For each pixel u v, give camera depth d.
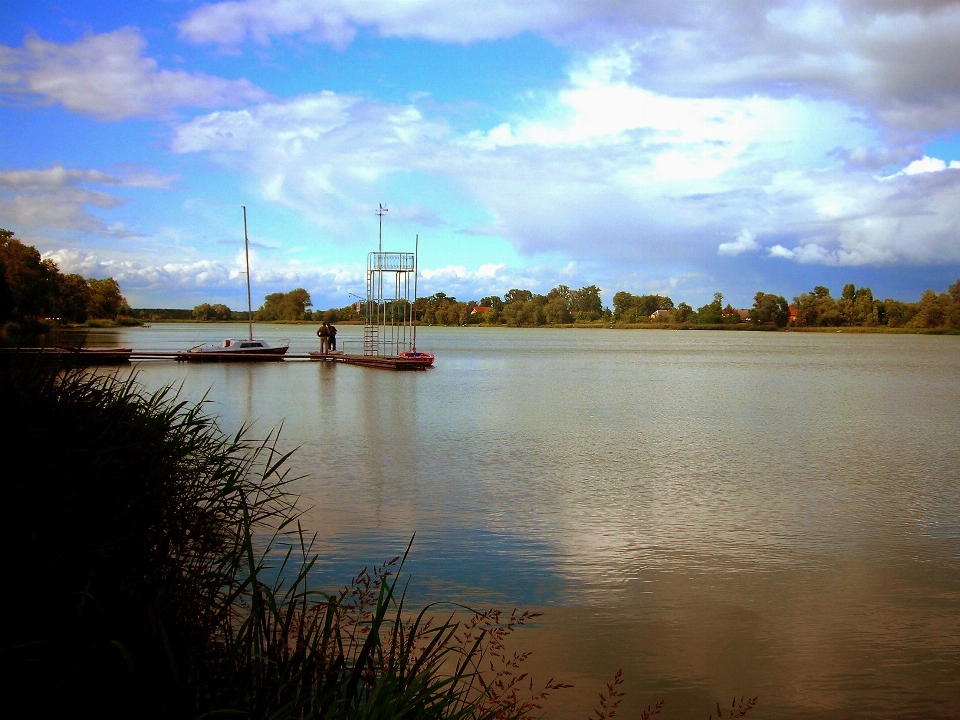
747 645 7.42
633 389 36.16
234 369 44.50
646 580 9.15
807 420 24.78
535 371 48.38
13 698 2.91
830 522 11.81
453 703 4.53
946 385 38.94
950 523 11.79
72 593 3.01
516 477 15.07
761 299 173.62
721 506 12.84
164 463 4.05
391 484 14.21
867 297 161.50
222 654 3.59
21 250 61.22
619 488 14.12
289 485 13.95
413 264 52.25
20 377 3.54
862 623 7.98
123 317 139.50
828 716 6.23
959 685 6.73
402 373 44.50
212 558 4.16
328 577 8.64
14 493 3.14
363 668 3.58
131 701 3.11
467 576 9.15
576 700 6.21
